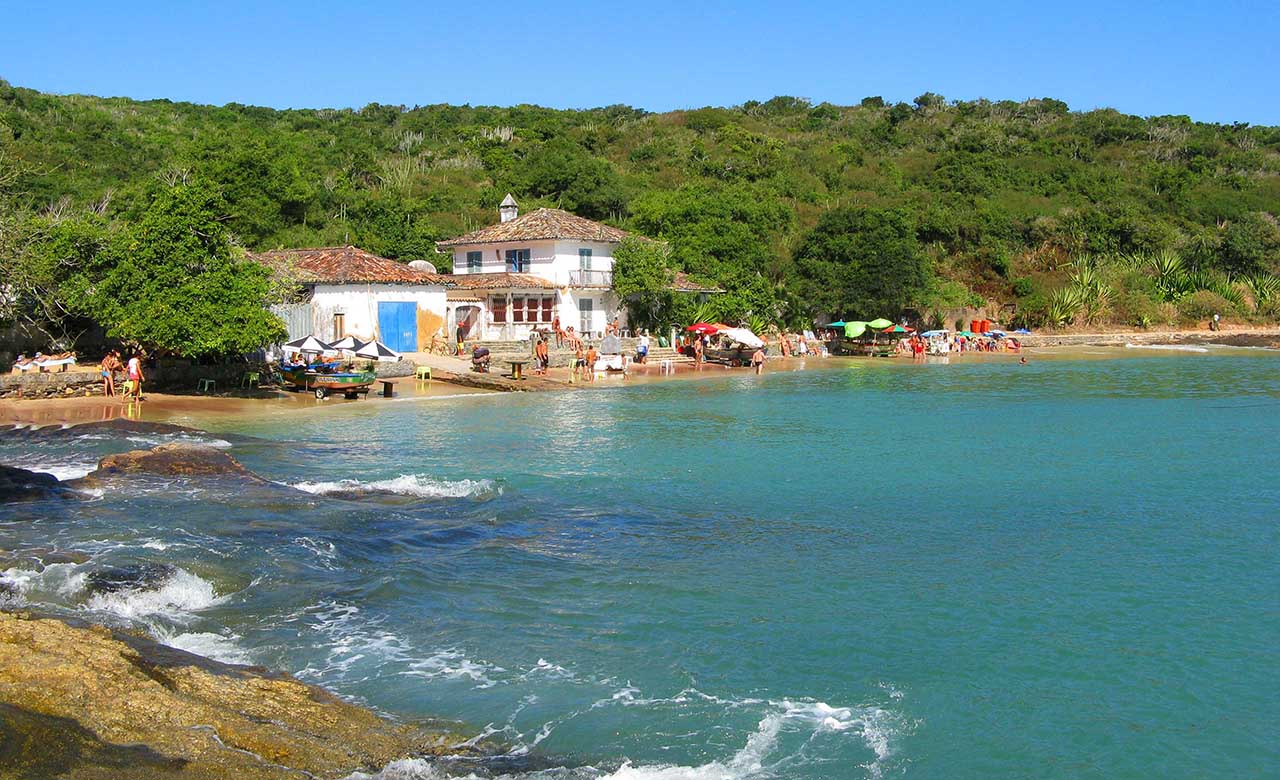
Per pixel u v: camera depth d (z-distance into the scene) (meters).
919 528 19.45
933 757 10.37
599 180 91.31
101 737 8.94
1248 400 42.28
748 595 15.21
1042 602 15.02
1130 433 32.41
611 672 12.23
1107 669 12.60
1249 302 92.38
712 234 73.00
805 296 72.31
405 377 47.12
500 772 9.57
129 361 35.59
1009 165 117.88
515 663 12.41
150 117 106.50
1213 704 11.71
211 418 33.47
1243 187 118.69
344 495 21.02
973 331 78.19
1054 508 21.23
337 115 132.38
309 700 10.59
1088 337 80.69
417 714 10.87
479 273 64.00
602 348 55.94
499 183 93.50
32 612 12.23
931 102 157.62
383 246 72.44
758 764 10.09
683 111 137.88
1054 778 10.05
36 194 59.91
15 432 28.09
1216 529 19.41
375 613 13.93
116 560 14.76
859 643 13.33
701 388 46.84
